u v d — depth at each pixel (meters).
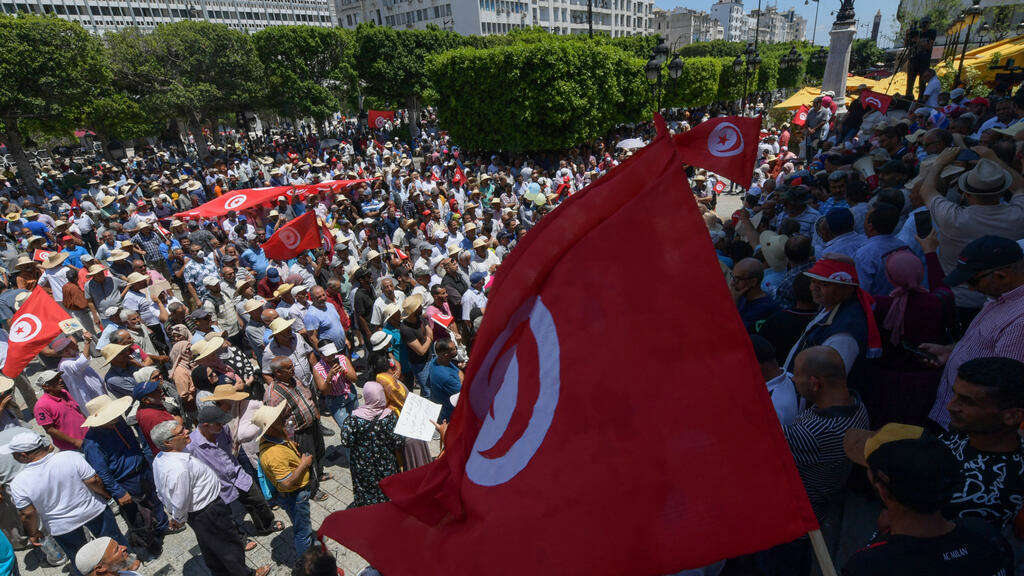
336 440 6.74
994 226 3.84
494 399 2.11
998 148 5.31
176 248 10.65
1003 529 2.25
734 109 36.00
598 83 21.44
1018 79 14.90
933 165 4.57
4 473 5.25
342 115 45.31
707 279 1.78
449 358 5.61
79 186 25.58
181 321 7.42
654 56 14.29
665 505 1.67
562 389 1.89
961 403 2.22
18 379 7.80
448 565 1.89
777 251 5.92
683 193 1.88
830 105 16.47
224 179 20.89
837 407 2.86
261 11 93.94
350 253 10.58
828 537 3.63
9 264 12.11
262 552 5.17
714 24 138.62
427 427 4.39
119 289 9.52
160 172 25.61
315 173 20.11
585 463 1.79
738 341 1.70
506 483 1.90
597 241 1.93
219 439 5.23
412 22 91.38
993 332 2.89
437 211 13.50
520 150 21.95
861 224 5.81
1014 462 2.20
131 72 30.78
